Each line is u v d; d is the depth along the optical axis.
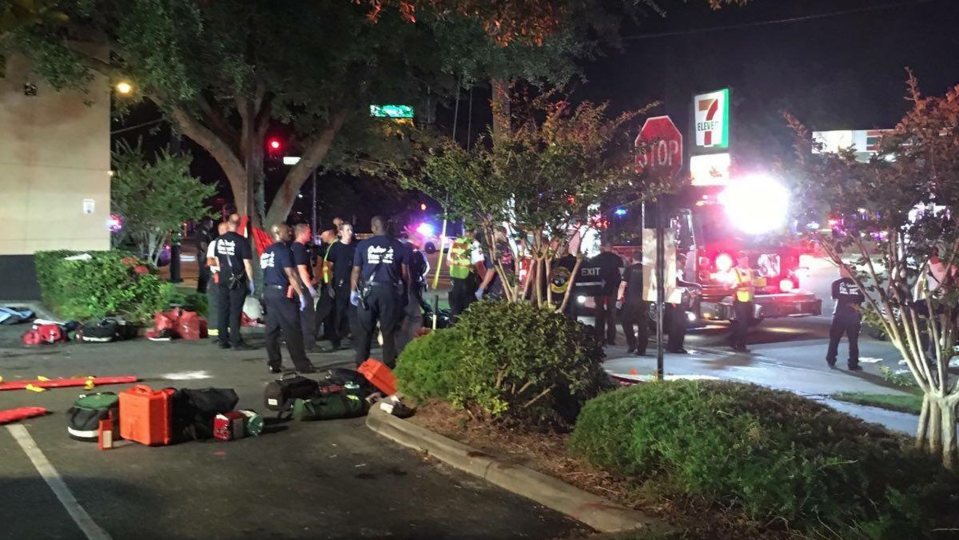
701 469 5.73
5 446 7.64
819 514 5.36
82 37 15.46
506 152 8.39
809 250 6.75
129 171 21.58
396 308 10.84
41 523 5.85
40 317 15.70
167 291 15.48
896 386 11.54
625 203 8.77
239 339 13.27
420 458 7.53
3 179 17.25
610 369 12.62
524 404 7.85
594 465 6.66
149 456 7.43
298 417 8.70
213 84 15.27
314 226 25.28
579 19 15.94
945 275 6.15
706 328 17.95
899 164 5.99
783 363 13.69
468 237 9.65
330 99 16.38
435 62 15.95
